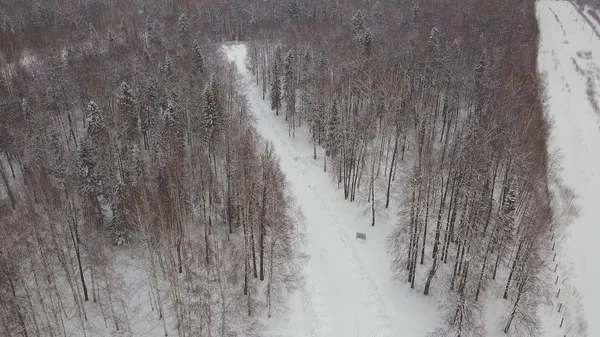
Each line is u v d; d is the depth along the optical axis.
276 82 100.44
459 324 47.44
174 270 49.41
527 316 49.44
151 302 53.06
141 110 82.19
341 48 101.88
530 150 69.06
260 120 100.81
